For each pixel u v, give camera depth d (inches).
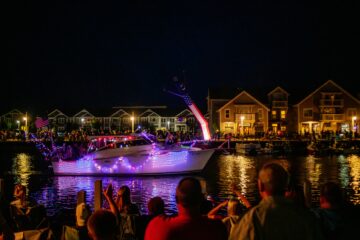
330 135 3211.1
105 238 186.5
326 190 219.6
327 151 2669.8
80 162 1518.2
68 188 1262.3
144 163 1465.3
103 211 191.8
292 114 3850.9
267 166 175.0
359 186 1251.2
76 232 350.9
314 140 2869.1
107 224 186.4
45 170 1825.8
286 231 163.6
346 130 3700.8
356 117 3779.5
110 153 1488.7
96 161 1501.0
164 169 1464.1
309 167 1865.2
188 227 180.1
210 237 180.7
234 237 168.9
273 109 3833.7
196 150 1481.3
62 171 1534.2
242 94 3786.9
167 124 4862.2
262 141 3004.4
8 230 260.2
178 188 185.0
